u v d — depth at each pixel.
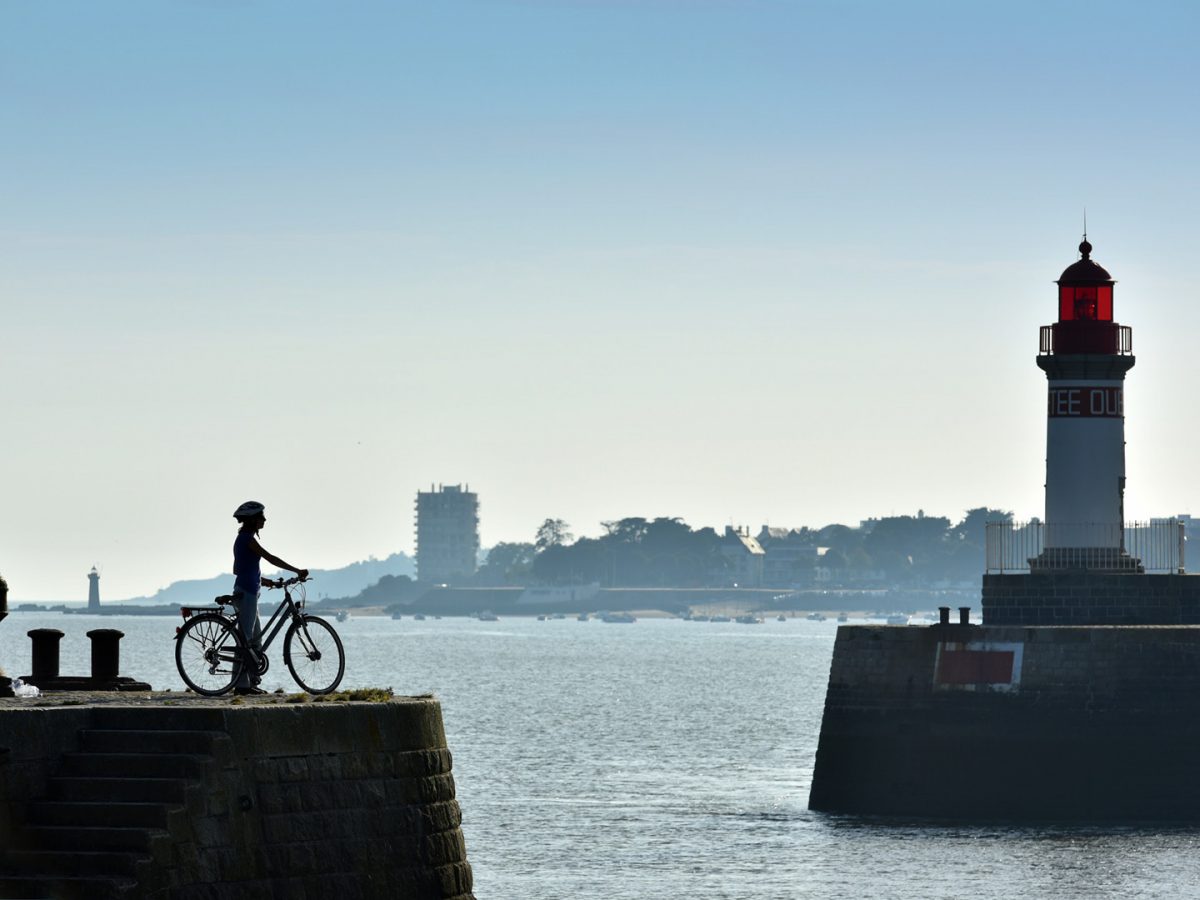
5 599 73.94
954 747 156.75
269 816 66.38
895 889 125.94
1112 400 169.00
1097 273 169.62
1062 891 124.75
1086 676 153.88
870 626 160.50
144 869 62.16
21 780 63.88
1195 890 124.88
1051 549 169.25
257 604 76.75
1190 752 152.00
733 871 132.88
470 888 74.69
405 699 74.38
